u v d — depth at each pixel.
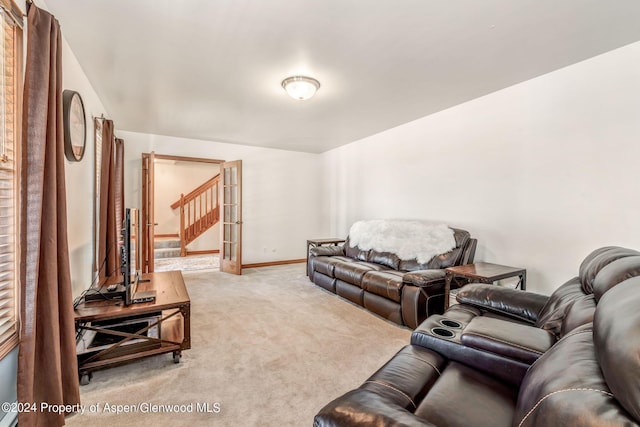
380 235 3.97
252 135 4.96
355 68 2.56
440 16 1.88
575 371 0.72
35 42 1.42
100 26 1.98
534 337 1.31
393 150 4.51
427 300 2.74
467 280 3.09
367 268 3.45
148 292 2.35
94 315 1.92
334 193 6.00
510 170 3.02
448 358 1.44
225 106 3.52
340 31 2.03
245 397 1.78
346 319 3.03
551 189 2.71
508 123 3.02
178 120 4.09
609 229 2.37
